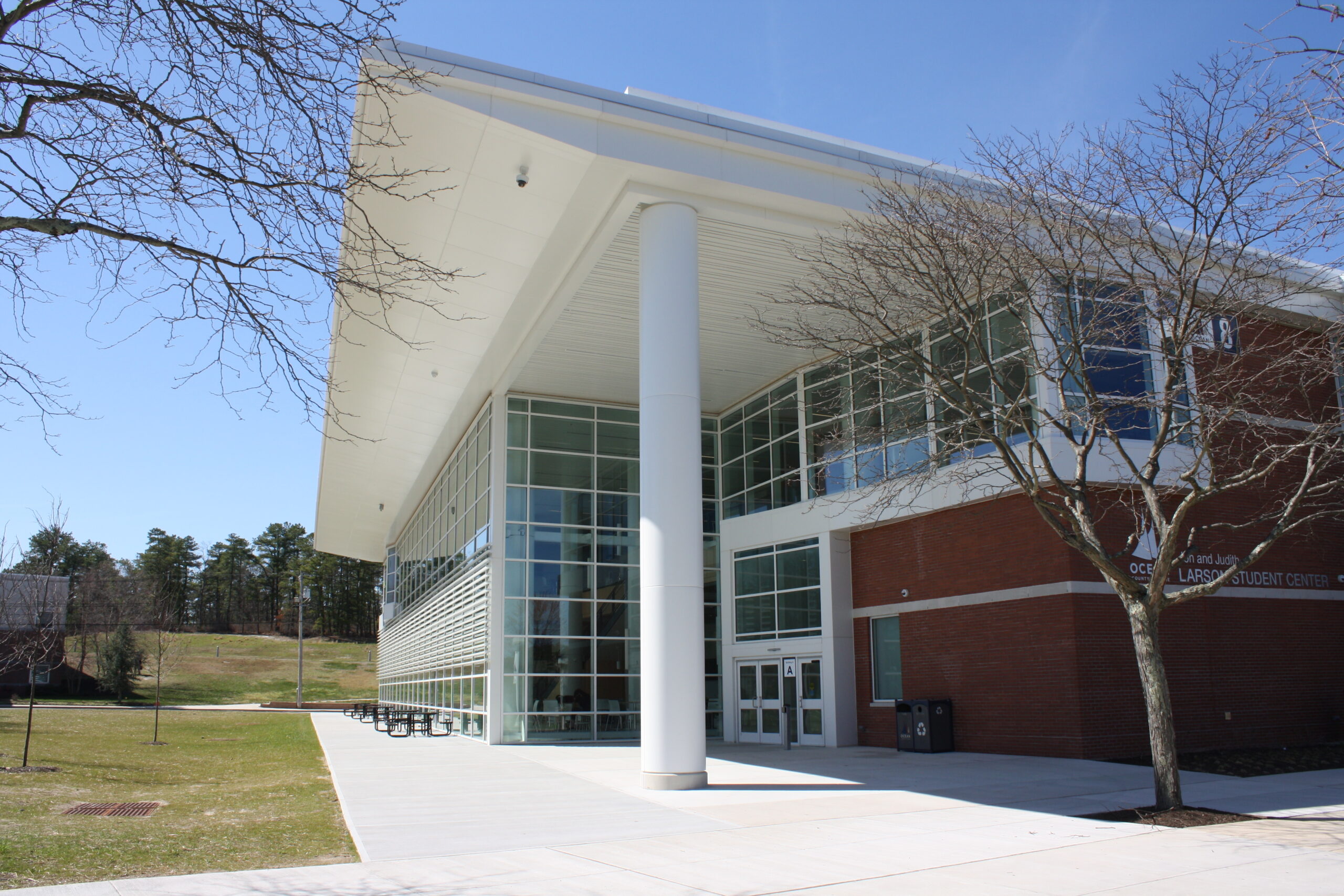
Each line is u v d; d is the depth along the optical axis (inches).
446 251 666.2
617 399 1019.3
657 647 550.3
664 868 316.5
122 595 2491.4
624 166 566.3
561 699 935.7
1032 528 691.4
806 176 610.5
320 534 2188.7
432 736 1067.3
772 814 437.7
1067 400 568.1
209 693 2704.2
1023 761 647.8
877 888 282.5
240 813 467.5
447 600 1226.6
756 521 970.1
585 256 661.9
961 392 558.3
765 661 939.3
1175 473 672.4
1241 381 588.4
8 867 313.7
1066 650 656.4
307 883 291.1
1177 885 281.3
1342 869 301.6
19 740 994.7
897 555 818.2
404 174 341.4
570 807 469.1
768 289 738.8
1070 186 520.7
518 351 858.1
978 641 728.3
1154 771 433.4
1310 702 741.3
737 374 949.2
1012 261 516.1
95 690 2465.6
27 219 259.8
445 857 339.0
